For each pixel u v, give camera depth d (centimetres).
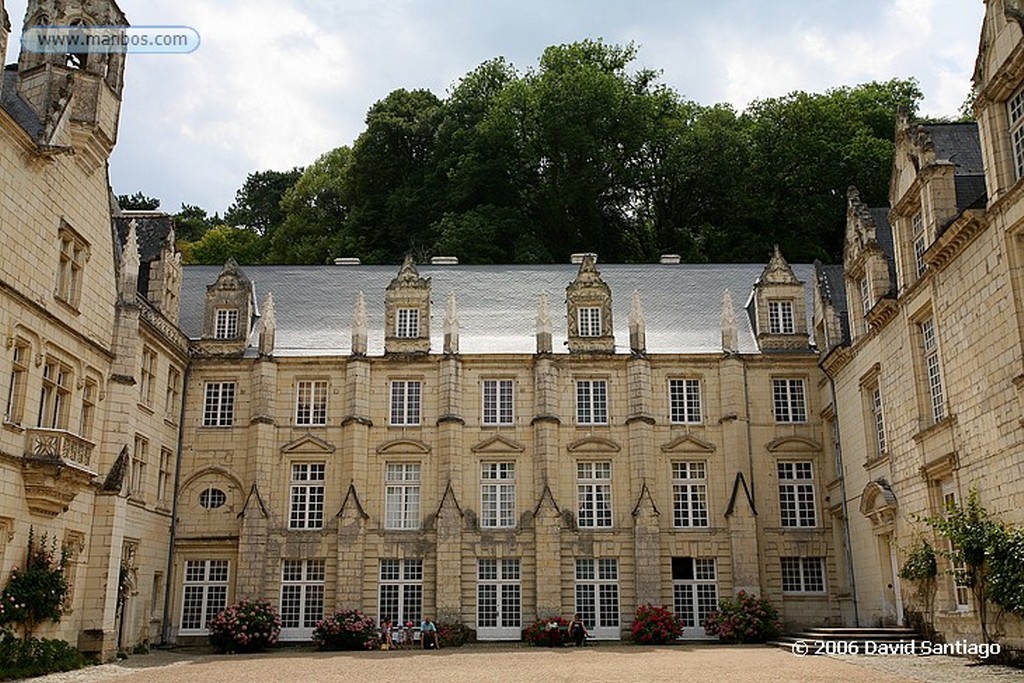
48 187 3002
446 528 4106
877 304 3438
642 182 7056
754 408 4353
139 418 3803
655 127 7162
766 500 4247
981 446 2700
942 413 3025
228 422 4359
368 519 4194
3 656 2594
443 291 4856
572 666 2789
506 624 4091
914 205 3216
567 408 4347
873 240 3594
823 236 6800
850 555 3962
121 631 3650
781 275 4544
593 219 6912
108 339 3462
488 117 7044
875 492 3488
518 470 4275
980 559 2634
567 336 4528
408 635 3925
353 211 7369
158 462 4038
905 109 3297
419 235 6962
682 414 4372
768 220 6688
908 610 3269
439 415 4325
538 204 6975
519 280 4916
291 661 3206
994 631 2614
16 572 2753
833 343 4144
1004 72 2564
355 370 4328
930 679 2217
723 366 4362
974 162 3225
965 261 2795
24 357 2861
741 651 3344
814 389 4362
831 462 4241
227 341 4425
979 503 2706
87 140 3228
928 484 3058
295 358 4391
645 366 4344
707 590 4141
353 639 3866
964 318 2806
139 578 3806
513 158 6981
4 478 2700
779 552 4178
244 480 4253
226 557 4184
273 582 4122
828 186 6756
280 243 7775
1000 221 2578
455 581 4056
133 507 3741
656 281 4928
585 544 4159
